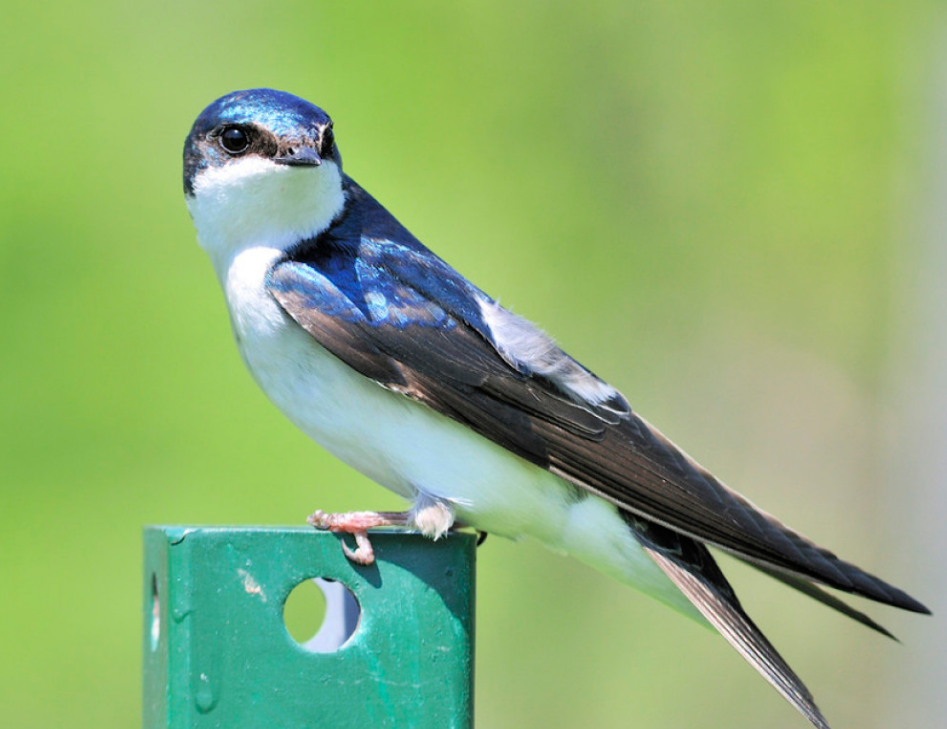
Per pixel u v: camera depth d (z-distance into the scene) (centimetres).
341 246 587
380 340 560
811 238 1259
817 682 1166
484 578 1130
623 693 1125
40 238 1128
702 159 1264
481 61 1252
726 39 1263
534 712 1123
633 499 561
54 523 1066
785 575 581
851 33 1249
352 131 1209
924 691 1157
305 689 482
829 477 1233
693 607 601
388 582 495
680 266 1260
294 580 484
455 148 1233
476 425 559
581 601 1131
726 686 1130
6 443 1073
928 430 1207
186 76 1201
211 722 473
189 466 1080
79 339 1106
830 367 1247
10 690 1034
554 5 1258
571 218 1247
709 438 1250
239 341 577
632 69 1261
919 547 1198
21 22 1178
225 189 577
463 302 586
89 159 1159
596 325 1249
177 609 473
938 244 1221
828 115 1256
